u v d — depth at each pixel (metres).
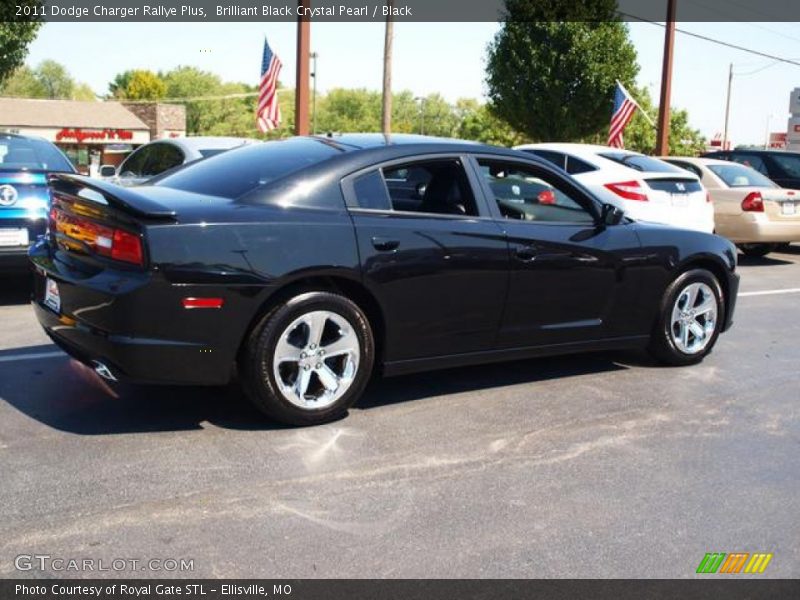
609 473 4.08
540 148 10.98
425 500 3.69
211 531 3.34
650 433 4.68
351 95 124.81
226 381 4.22
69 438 4.26
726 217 12.31
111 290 4.00
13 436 4.26
